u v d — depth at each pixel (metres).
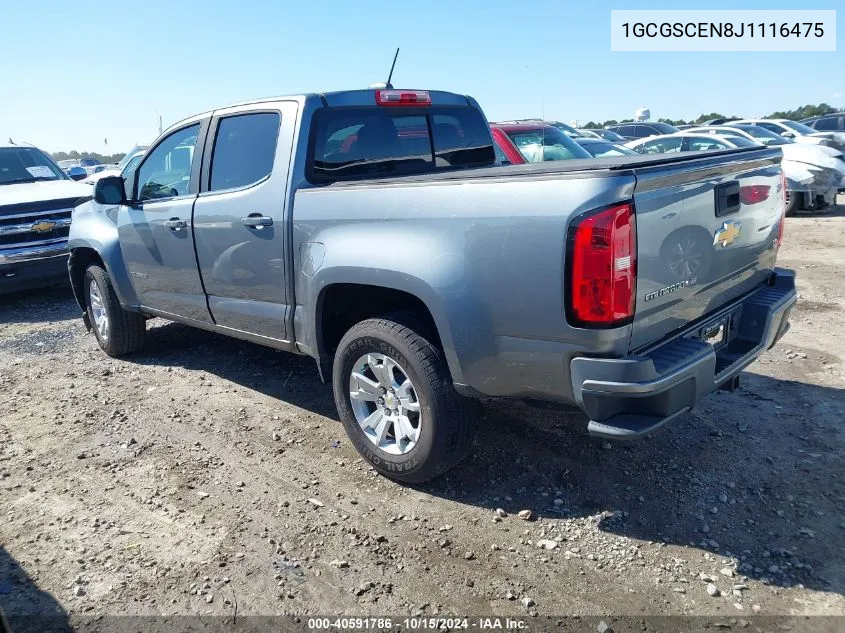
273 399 4.91
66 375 5.61
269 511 3.49
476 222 3.03
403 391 3.54
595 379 2.81
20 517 3.51
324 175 4.00
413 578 2.95
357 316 4.11
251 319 4.39
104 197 5.08
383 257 3.35
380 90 4.36
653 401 2.84
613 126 19.14
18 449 4.27
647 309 2.87
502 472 3.76
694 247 3.09
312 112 3.97
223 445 4.22
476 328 3.10
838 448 3.85
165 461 4.04
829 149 12.15
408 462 3.54
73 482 3.84
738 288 3.57
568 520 3.31
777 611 2.68
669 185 2.90
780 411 4.34
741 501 3.40
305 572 3.01
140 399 5.00
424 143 4.62
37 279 8.05
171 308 5.12
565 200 2.74
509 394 3.18
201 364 5.71
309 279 3.80
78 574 3.04
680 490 3.51
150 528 3.37
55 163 9.88
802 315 6.28
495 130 8.32
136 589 2.93
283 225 3.91
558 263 2.78
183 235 4.70
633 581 2.87
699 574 2.90
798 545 3.05
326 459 4.01
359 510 3.47
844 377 4.80
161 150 5.05
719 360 3.38
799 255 8.89
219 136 4.47
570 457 3.88
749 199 3.46
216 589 2.92
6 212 7.77
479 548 3.13
